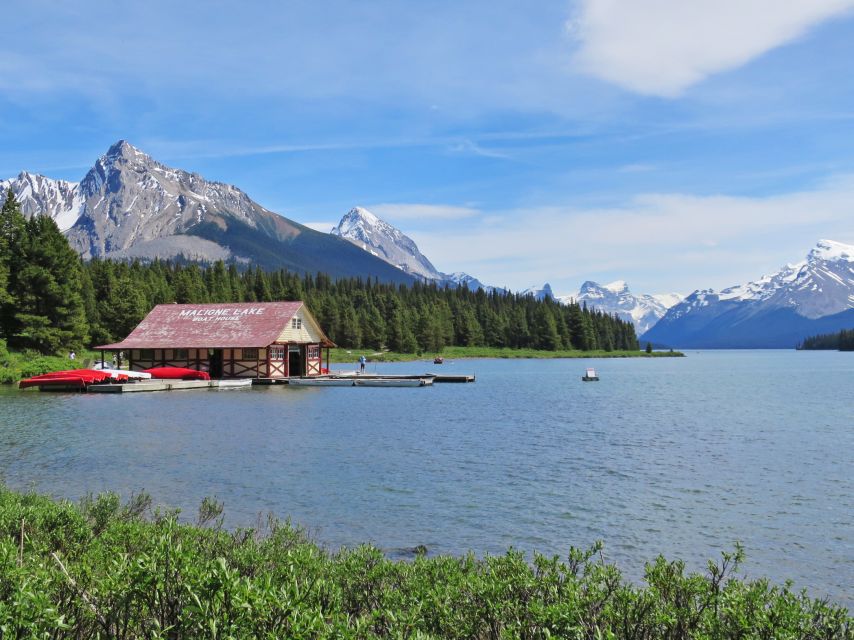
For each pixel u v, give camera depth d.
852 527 14.96
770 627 6.04
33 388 54.44
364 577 8.32
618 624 6.47
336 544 13.27
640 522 15.31
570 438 29.25
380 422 34.56
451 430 31.58
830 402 51.56
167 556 5.86
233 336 65.94
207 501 14.23
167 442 26.73
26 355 67.50
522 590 7.14
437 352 176.75
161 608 5.73
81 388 54.34
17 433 29.06
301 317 71.19
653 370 126.31
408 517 15.49
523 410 42.47
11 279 71.81
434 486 18.80
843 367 147.25
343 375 71.88
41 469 20.83
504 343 197.75
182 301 135.75
